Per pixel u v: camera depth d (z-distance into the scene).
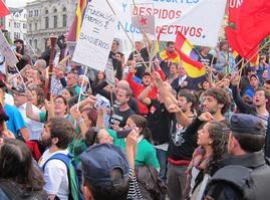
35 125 7.69
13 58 8.25
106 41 7.77
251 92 9.66
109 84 9.80
